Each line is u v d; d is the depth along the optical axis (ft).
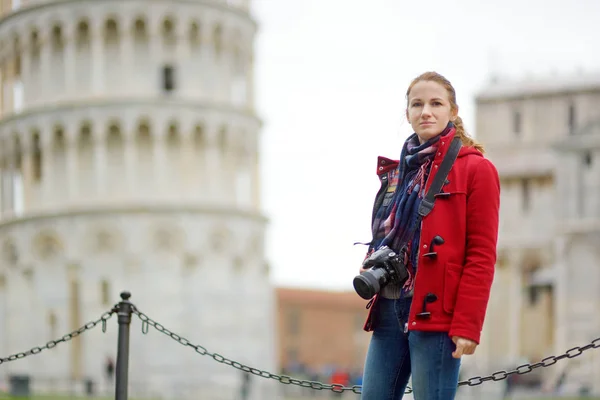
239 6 315.99
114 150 289.74
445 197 32.22
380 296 33.73
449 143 32.96
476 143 34.27
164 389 273.75
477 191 32.01
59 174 294.46
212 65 299.58
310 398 266.36
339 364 555.69
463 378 305.73
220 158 297.33
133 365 277.85
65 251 285.23
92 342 281.74
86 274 282.97
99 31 288.92
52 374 285.23
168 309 281.95
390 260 32.81
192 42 298.15
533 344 369.09
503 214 377.50
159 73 293.43
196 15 294.87
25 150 297.12
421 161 33.45
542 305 369.50
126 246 281.33
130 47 290.97
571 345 313.12
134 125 285.64
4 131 302.45
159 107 286.46
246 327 295.07
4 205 304.30
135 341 278.87
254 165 308.40
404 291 33.17
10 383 211.41
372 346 34.19
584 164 322.75
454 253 31.86
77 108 286.87
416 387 31.86
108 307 281.33
